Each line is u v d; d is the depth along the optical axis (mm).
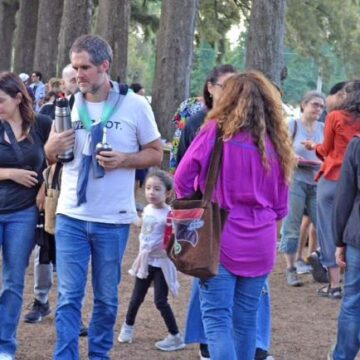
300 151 8938
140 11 34000
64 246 5531
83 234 5523
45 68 27641
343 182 5551
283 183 4930
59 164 5676
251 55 13750
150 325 7273
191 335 6148
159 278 6543
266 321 6160
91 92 5457
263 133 4773
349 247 5590
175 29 19328
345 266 5680
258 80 4867
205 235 4660
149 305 7879
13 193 5785
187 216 4680
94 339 5699
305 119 9000
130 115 5520
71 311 5527
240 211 4809
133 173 5613
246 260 4801
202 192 4785
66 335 5496
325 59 32125
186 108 8305
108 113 5473
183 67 19484
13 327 5922
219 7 31203
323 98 9000
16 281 5871
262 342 6102
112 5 21391
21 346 6531
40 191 5836
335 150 8094
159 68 19625
